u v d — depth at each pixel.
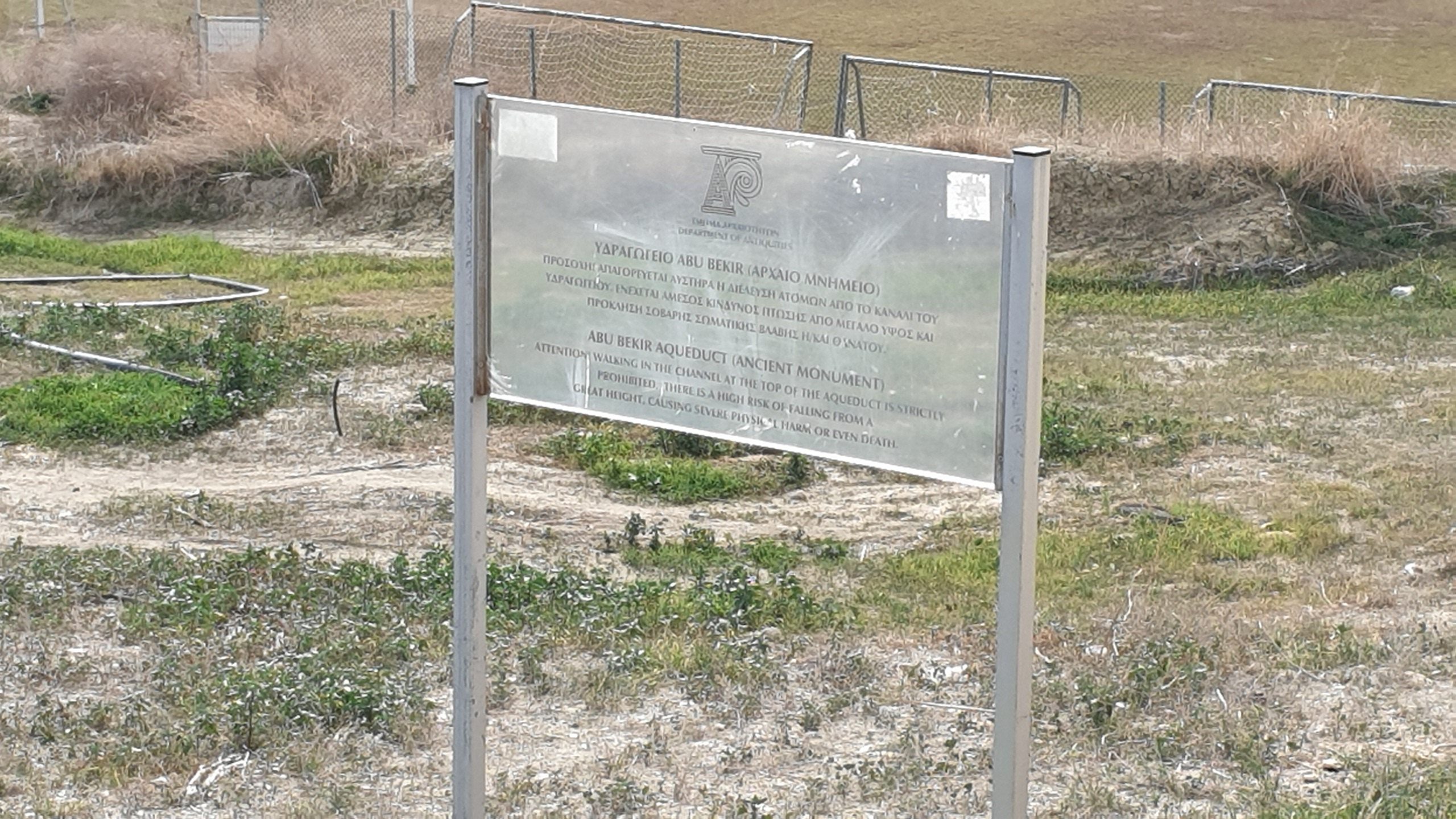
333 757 7.69
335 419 13.98
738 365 5.55
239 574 10.12
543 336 5.84
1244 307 19.61
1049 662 8.93
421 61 29.84
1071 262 21.45
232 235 23.86
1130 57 34.00
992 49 34.28
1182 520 11.77
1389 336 18.05
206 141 24.95
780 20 35.81
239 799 7.21
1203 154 22.33
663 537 11.55
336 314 18.92
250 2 33.53
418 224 23.88
